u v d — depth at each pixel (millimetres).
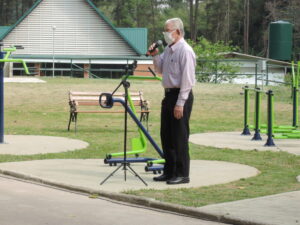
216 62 48312
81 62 67250
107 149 15547
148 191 9977
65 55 69438
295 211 8625
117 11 112625
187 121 10758
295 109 20156
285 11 83625
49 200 9570
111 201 9547
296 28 78875
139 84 38250
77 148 15562
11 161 13273
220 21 104875
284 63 52875
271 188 10422
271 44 55500
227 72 48344
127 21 112062
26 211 8859
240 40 101438
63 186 10500
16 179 11312
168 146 10898
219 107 29312
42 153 14547
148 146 16172
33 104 29062
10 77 44844
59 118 24312
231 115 26859
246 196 9680
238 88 37094
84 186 10312
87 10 69625
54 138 17625
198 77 48281
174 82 10664
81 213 8773
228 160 13906
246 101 19453
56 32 69500
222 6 104562
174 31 10633
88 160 13578
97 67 69188
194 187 10398
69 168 12297
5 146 15609
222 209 8672
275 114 27562
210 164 13172
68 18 69625
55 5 69375
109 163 12648
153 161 11766
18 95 31797
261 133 19625
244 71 55625
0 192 10125
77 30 69625
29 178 11188
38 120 23531
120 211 8914
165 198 9422
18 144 16047
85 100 20031
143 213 8828
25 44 69250
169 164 10914
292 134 18172
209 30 108312
